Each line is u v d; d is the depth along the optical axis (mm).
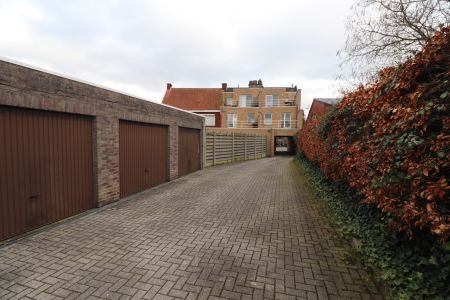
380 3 5086
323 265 3195
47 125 4598
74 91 5012
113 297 2564
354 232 3803
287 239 3994
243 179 9789
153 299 2533
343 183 5090
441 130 2045
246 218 5027
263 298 2568
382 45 5402
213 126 31281
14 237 4020
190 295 2602
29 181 4277
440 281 2234
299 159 15867
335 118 5031
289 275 2973
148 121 7699
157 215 5211
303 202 6258
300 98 29797
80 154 5348
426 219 2037
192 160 11805
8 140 3941
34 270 3055
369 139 3133
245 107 30578
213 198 6691
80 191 5355
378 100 2832
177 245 3771
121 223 4719
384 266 2756
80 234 4180
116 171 6340
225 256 3438
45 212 4566
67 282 2816
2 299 2525
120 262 3260
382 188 2631
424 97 2162
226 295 2609
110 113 6066
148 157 7973
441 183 1862
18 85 3939
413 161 2205
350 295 2607
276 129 26938
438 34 2066
